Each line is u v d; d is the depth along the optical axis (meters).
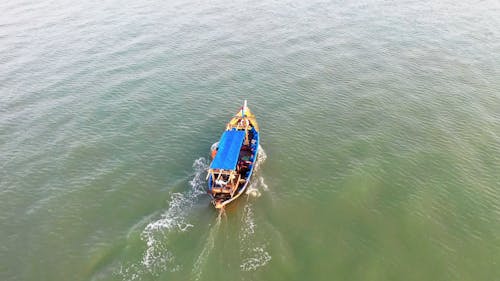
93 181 46.25
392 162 47.97
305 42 84.81
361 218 40.34
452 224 39.34
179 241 37.69
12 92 66.31
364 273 34.59
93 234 39.16
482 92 64.12
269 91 65.94
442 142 51.62
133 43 85.44
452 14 101.00
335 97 63.44
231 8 108.25
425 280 33.94
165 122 57.81
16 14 106.69
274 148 51.47
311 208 41.78
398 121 56.47
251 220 39.97
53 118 58.97
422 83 67.12
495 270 34.78
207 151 51.44
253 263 35.38
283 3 111.50
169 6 110.81
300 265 35.38
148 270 34.84
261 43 84.88
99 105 62.22
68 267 35.72
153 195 43.97
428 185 44.28
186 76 71.44
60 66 75.50
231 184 41.50
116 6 111.62
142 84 68.50
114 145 52.72
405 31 89.88
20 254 37.09
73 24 97.75
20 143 53.28
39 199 43.72
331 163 48.44
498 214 40.41
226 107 61.53
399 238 37.97
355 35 87.94
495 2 110.62
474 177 45.38
